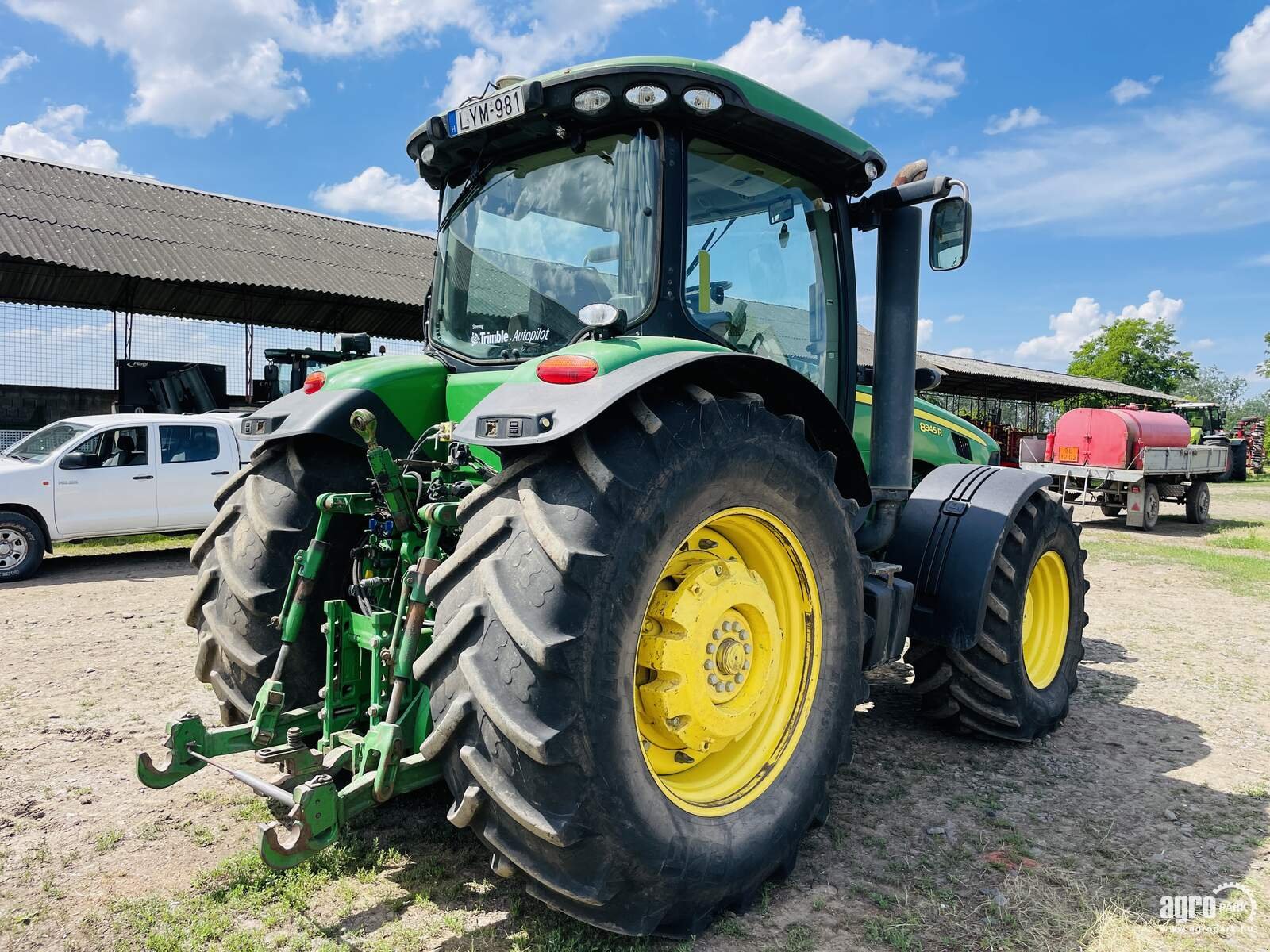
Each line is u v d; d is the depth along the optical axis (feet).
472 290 9.96
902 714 13.44
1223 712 13.69
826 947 7.16
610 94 8.16
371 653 8.19
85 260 35.83
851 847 8.96
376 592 8.55
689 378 7.64
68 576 27.32
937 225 10.94
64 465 28.09
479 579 6.49
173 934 7.13
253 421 9.98
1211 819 9.78
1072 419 46.26
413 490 8.46
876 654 9.89
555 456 6.81
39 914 7.46
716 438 7.17
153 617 20.34
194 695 13.92
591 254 8.77
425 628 7.59
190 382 41.96
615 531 6.41
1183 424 48.16
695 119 8.57
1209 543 37.06
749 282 9.61
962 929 7.48
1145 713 13.64
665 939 7.18
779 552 8.31
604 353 7.01
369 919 7.38
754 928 7.43
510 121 8.79
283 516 9.04
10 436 39.93
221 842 8.84
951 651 11.62
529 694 6.10
